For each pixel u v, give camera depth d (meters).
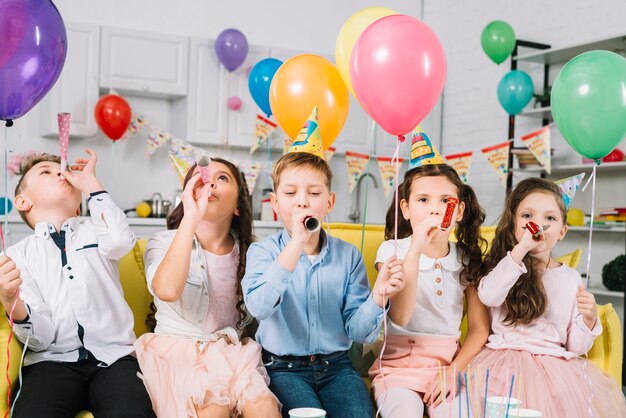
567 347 1.91
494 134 5.25
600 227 4.12
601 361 1.92
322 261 1.80
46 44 1.62
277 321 1.75
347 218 5.46
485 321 1.95
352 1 5.62
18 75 1.59
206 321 1.80
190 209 1.65
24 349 1.63
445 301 1.90
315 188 1.71
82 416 1.59
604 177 4.48
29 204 1.82
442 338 1.87
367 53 1.68
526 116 4.93
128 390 1.59
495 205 5.20
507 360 1.83
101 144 4.66
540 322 1.92
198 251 1.82
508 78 4.49
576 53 4.48
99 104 4.18
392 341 1.89
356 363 2.02
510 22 5.16
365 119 5.38
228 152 5.02
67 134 1.73
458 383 1.77
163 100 4.89
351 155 4.31
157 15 4.83
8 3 1.58
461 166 3.95
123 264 1.98
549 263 2.00
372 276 2.19
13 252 1.75
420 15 5.94
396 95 1.67
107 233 1.77
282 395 1.65
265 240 1.80
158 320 1.82
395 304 1.72
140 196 4.79
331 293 1.78
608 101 1.83
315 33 5.45
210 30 5.02
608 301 4.35
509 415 1.39
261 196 5.09
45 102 4.34
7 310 1.57
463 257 1.97
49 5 1.67
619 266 4.05
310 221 1.59
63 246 1.77
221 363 1.65
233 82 4.80
